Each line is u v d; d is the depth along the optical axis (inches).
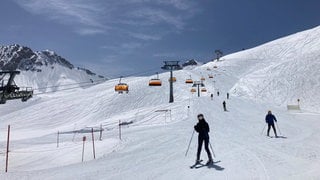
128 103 4153.5
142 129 1376.7
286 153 626.8
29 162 921.5
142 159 630.5
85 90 6363.2
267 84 3326.8
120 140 1009.5
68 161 842.8
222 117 1617.9
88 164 609.3
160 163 579.2
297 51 7052.2
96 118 3838.6
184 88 4670.3
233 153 643.5
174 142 860.0
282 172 466.6
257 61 7322.8
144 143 878.4
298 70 3366.1
